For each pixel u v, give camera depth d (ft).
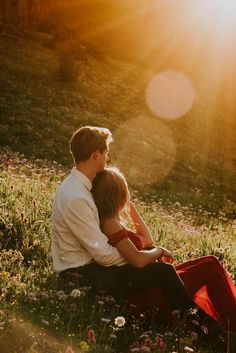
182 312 14.79
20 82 102.53
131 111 112.06
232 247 28.27
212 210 70.54
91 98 110.22
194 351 13.75
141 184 72.23
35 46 132.77
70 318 13.07
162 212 42.73
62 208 14.97
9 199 24.81
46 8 155.94
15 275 16.02
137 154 86.63
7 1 146.92
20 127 79.25
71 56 121.80
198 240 28.22
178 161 91.20
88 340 11.52
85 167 15.14
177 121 116.37
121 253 14.85
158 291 14.99
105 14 182.50
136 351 12.33
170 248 24.62
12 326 11.73
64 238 15.29
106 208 15.02
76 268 15.26
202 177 89.04
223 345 14.48
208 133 118.83
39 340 11.53
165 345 12.67
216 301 15.35
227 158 108.37
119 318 11.69
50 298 14.16
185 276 15.76
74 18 167.63
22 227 20.61
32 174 42.63
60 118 90.38
